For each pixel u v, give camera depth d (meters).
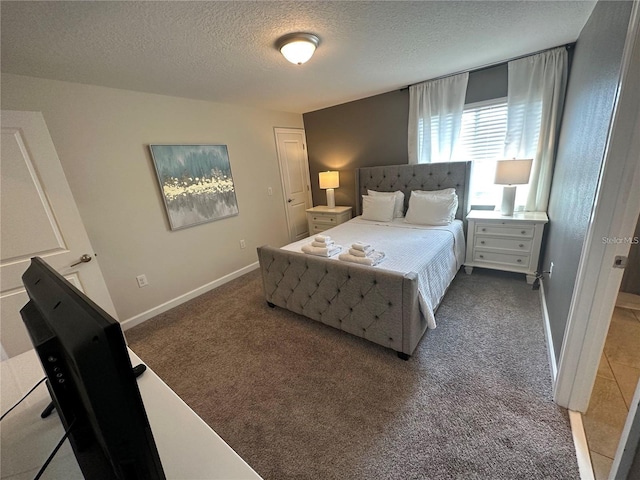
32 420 0.87
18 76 1.98
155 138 2.78
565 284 1.68
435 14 1.70
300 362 1.99
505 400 1.53
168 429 0.79
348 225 3.51
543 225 2.62
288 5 1.47
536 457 1.23
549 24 1.96
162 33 1.62
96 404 0.46
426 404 1.55
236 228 3.68
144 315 2.81
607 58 1.35
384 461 1.28
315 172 4.72
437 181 3.37
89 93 2.33
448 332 2.17
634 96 0.99
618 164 1.07
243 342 2.28
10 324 1.89
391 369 1.84
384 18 1.69
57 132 2.19
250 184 3.81
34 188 1.90
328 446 1.38
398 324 1.84
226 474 0.66
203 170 3.20
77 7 1.31
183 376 1.95
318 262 2.16
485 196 3.26
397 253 2.35
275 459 1.34
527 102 2.70
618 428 1.32
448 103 3.14
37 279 0.72
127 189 2.62
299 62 1.96
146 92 2.68
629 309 2.28
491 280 2.98
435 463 1.25
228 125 3.46
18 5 1.24
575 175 1.77
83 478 0.69
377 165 4.00
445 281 2.46
